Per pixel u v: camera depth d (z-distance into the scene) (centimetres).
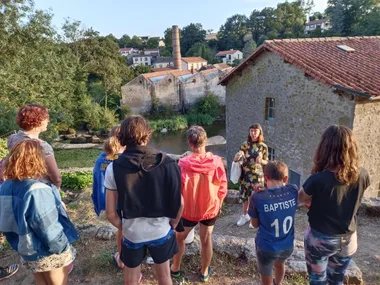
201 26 9469
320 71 882
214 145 2567
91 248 371
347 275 304
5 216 210
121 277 321
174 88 3581
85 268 335
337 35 5603
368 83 807
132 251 215
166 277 229
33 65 1717
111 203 208
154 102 3503
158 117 3488
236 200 613
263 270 262
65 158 2006
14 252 373
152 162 201
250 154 455
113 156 308
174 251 228
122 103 3425
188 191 267
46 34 1791
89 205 599
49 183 237
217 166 273
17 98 1659
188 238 349
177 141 2930
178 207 213
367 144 836
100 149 2325
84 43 3078
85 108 2841
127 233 211
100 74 3244
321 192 219
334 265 249
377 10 4559
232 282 312
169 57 7600
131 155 199
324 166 222
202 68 5166
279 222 247
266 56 1131
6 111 1571
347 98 814
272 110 1162
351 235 231
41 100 1780
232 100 1405
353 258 365
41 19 1731
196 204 272
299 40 1166
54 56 1864
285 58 992
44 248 214
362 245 398
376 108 820
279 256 255
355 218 232
